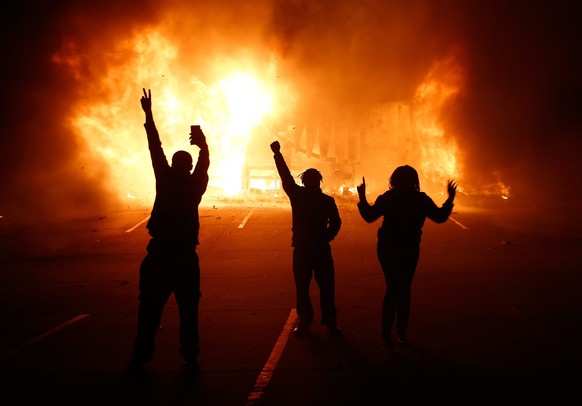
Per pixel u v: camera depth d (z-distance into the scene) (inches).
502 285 343.3
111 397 175.3
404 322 222.8
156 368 203.9
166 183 203.2
